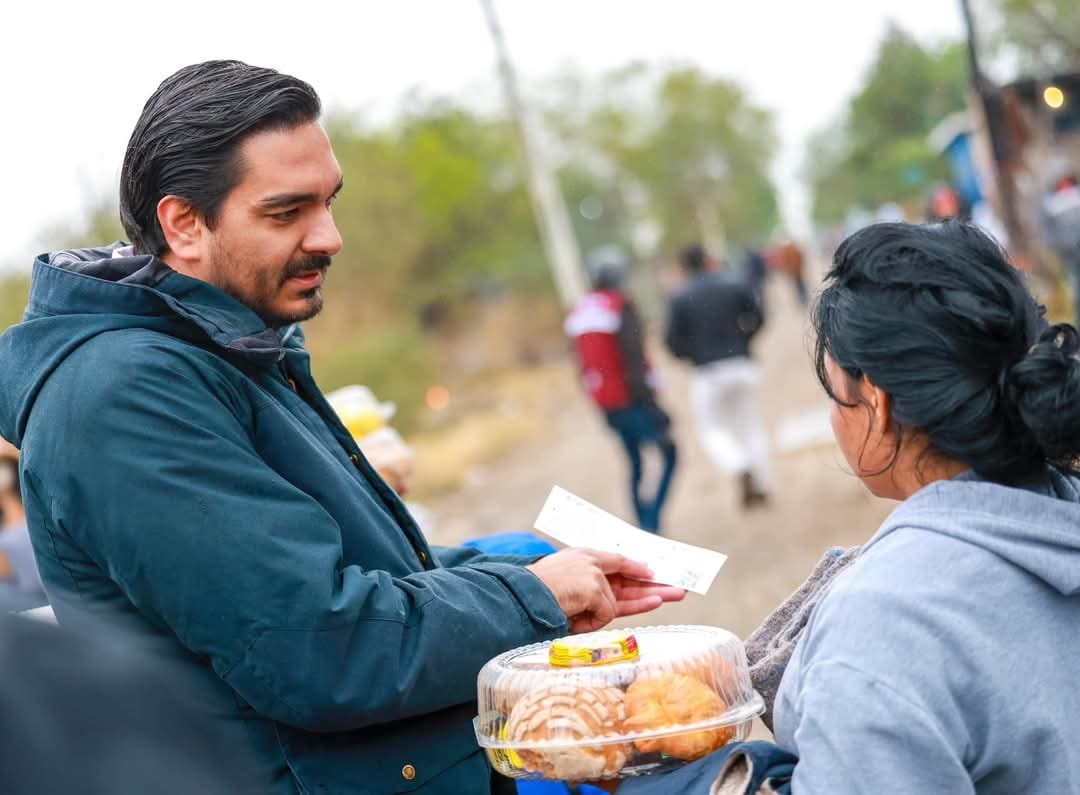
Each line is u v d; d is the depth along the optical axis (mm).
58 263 2498
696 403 11094
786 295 57969
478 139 43781
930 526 1975
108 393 2271
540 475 18047
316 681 2221
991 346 1954
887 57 53719
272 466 2438
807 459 12938
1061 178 12109
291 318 2547
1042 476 2055
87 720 1127
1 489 5328
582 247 52750
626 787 2137
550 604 2480
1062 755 1911
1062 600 1961
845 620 1932
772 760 2008
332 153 2529
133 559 2234
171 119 2438
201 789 1161
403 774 2406
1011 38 17766
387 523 2535
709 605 7973
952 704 1869
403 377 25953
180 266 2494
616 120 58812
